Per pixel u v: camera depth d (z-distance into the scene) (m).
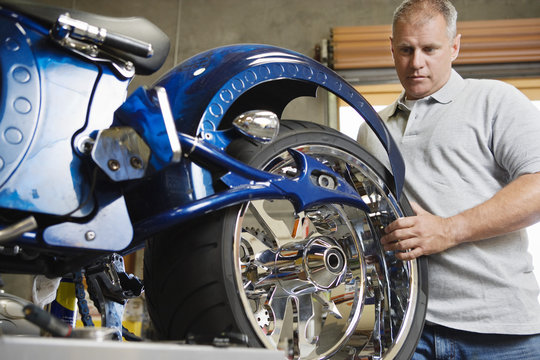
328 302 1.15
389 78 4.11
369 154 1.15
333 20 4.43
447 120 1.48
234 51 1.01
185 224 0.90
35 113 0.79
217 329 0.82
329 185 1.03
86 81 0.85
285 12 4.48
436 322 1.37
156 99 0.81
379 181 1.16
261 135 0.92
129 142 0.80
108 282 1.00
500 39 4.07
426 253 1.19
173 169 0.88
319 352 1.11
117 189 0.81
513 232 1.40
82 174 0.80
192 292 0.85
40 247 0.76
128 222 0.80
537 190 1.28
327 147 1.06
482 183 1.42
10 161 0.75
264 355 0.62
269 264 1.06
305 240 1.05
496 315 1.33
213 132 0.92
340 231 1.19
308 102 4.14
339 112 4.12
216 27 4.48
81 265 0.83
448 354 1.37
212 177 0.89
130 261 3.44
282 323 1.07
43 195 0.77
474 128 1.45
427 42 1.49
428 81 1.51
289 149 1.00
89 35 0.82
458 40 1.62
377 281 1.17
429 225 1.20
